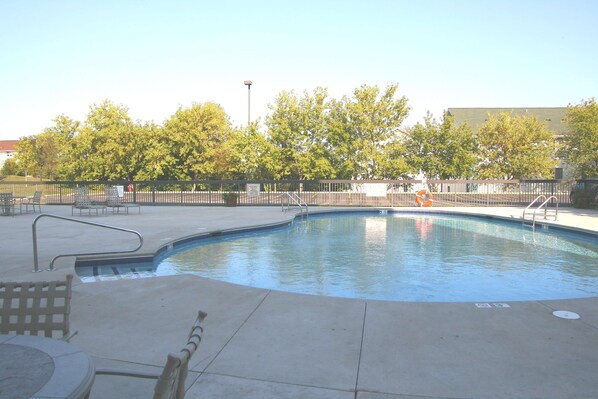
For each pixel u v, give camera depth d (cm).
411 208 1948
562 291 678
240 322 439
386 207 1984
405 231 1359
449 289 686
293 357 355
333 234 1288
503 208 1983
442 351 365
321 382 312
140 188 2620
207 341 390
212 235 1152
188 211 1788
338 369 332
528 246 1082
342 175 2667
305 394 295
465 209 1927
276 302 506
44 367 186
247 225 1273
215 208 1953
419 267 840
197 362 345
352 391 299
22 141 4172
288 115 2770
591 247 1066
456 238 1212
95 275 756
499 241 1155
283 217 1525
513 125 2783
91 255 778
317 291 674
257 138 2742
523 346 375
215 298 523
